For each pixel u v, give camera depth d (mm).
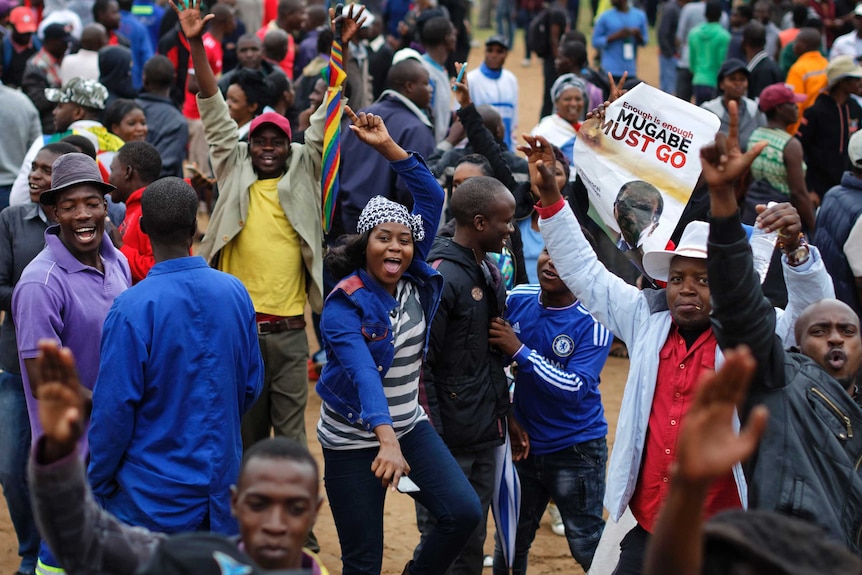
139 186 6137
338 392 4609
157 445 4121
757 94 13188
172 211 4195
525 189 6930
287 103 9148
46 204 4715
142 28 14359
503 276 5594
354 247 4621
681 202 4516
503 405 5070
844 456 3604
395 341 4602
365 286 4598
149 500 4098
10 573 5820
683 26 16797
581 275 4422
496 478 5121
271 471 2676
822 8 17359
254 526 2670
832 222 6332
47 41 11070
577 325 5152
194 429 4141
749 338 3457
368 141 4852
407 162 4855
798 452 3568
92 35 11156
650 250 4504
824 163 10078
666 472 4105
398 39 15906
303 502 2684
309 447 7609
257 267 6000
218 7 12867
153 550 2713
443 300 4852
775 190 8664
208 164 11664
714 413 2217
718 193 3312
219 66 12914
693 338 4137
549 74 14828
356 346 4461
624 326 4352
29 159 6562
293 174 6094
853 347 3934
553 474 5215
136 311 4082
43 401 2404
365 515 4629
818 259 4109
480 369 4980
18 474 5281
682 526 2217
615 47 15758
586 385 5059
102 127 7316
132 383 4059
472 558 5117
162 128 9609
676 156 4520
